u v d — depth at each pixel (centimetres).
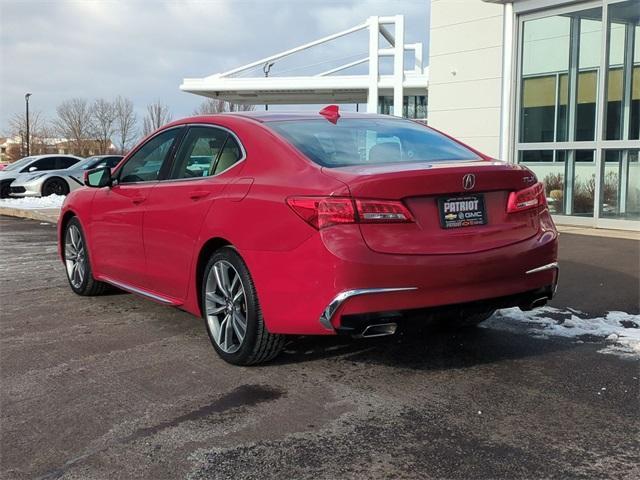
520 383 380
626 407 343
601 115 1018
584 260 741
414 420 331
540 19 1096
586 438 308
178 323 527
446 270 354
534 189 404
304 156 393
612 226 1012
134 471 284
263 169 402
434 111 1285
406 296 348
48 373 410
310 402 357
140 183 520
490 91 1177
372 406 350
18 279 723
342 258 340
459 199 370
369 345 457
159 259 480
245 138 430
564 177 1089
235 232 395
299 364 419
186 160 478
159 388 381
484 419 331
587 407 344
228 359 418
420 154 434
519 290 384
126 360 434
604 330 480
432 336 476
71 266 643
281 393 370
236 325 410
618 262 727
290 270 362
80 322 534
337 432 319
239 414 342
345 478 275
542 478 272
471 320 473
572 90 1063
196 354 445
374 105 2102
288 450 301
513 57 1131
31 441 315
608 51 1002
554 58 1083
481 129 1201
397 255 347
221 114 478
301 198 358
